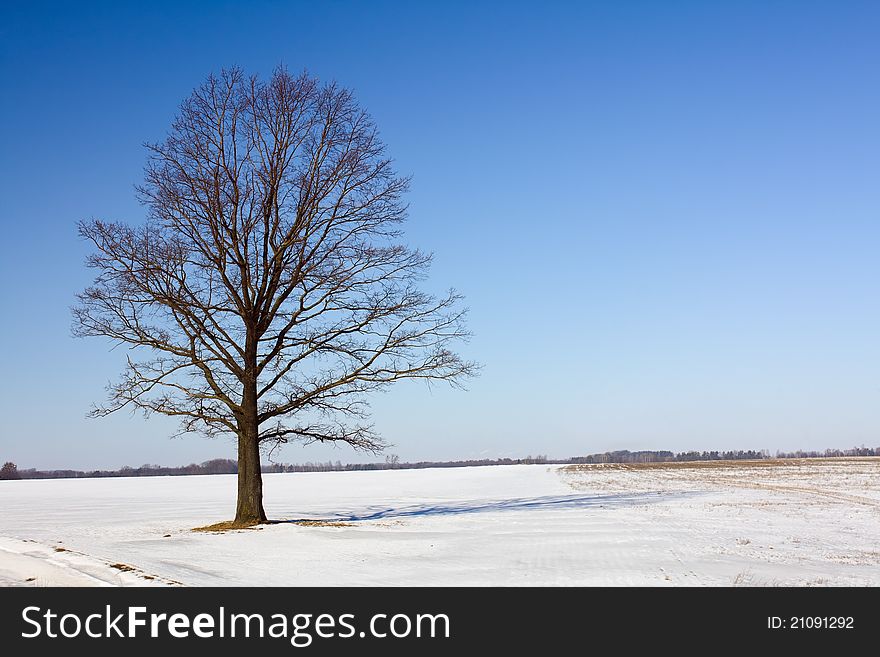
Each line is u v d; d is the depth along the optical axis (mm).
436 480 98875
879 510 32562
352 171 27719
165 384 26297
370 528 24984
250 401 27047
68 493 78938
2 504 55844
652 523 26812
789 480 64562
